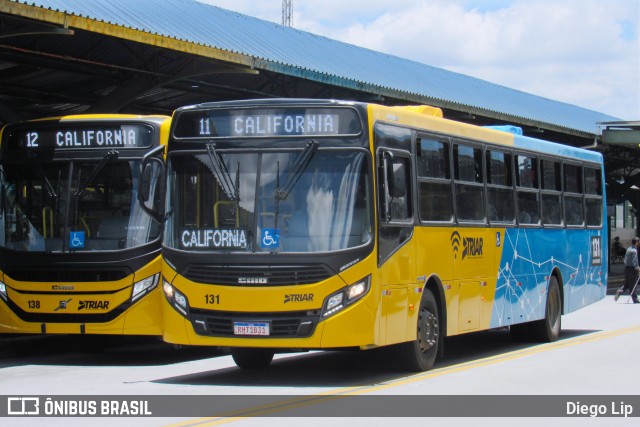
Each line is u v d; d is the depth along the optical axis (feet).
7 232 49.06
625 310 87.45
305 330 37.14
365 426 29.37
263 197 38.19
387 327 38.83
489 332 66.49
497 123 112.88
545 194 58.44
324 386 38.32
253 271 37.60
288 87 86.33
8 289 48.55
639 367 44.73
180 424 29.73
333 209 37.73
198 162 39.37
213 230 38.47
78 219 48.34
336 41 109.81
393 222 39.52
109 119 48.85
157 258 47.67
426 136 43.62
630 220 242.78
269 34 91.86
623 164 157.07
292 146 38.45
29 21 53.26
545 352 51.93
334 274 37.14
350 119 38.34
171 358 51.67
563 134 126.62
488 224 49.88
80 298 47.57
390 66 110.73
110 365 48.42
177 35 69.15
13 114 64.49
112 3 70.49
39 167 49.11
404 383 39.04
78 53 67.05
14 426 30.14
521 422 30.45
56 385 40.01
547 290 58.08
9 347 57.62
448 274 44.96
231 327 37.83
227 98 85.87
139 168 48.39
